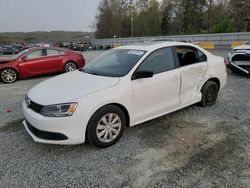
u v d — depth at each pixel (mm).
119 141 3584
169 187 2566
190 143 3518
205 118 4449
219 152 3252
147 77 3584
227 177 2715
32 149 3404
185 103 4406
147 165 2975
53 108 3018
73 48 35188
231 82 7508
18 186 2619
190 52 4508
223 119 4398
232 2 40250
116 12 70625
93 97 3148
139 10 69312
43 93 3346
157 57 3963
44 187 2600
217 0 53188
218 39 27047
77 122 3047
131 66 3682
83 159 3127
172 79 4020
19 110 5211
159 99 3904
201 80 4672
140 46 4246
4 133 3977
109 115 3334
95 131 3219
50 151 3336
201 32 44312
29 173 2846
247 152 3242
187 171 2838
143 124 4203
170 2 63719
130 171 2857
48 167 2963
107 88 3307
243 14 38125
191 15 55312
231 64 8297
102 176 2771
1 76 8469
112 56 4293
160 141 3588
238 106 5105
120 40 48281
